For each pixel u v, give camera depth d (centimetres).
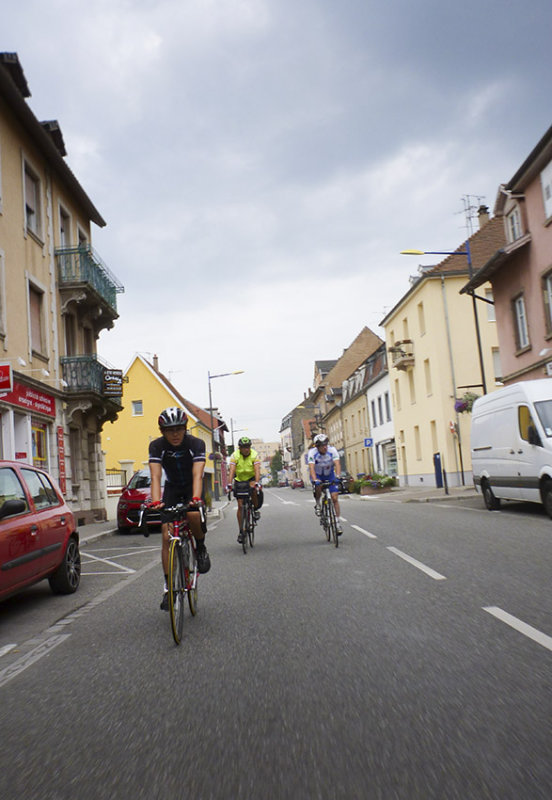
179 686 423
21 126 1867
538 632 495
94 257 2323
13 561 671
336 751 310
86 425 2362
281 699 385
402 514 1739
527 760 289
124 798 278
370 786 275
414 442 3797
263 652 489
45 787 292
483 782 272
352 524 1512
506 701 360
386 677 414
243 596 720
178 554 574
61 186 2217
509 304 2250
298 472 11531
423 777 279
